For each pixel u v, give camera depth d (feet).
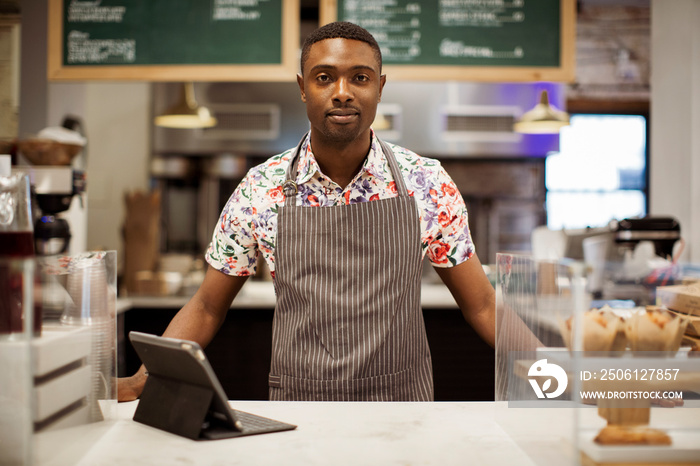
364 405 3.70
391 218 4.47
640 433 2.50
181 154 16.24
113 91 16.08
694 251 10.86
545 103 12.85
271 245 4.67
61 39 9.39
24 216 2.97
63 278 2.75
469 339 10.48
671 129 11.30
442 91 15.81
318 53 4.01
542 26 9.56
